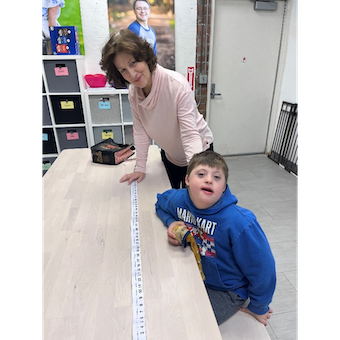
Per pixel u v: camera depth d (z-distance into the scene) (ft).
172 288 2.32
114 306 2.17
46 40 7.89
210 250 2.86
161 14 8.47
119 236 3.01
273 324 4.45
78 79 7.75
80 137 8.50
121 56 3.16
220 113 11.00
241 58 10.21
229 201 2.78
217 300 2.88
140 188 4.09
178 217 3.14
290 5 9.56
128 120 8.48
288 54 10.11
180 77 3.67
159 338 1.91
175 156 4.80
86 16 8.11
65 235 3.02
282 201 8.25
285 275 5.44
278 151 11.18
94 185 4.19
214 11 9.27
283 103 10.73
